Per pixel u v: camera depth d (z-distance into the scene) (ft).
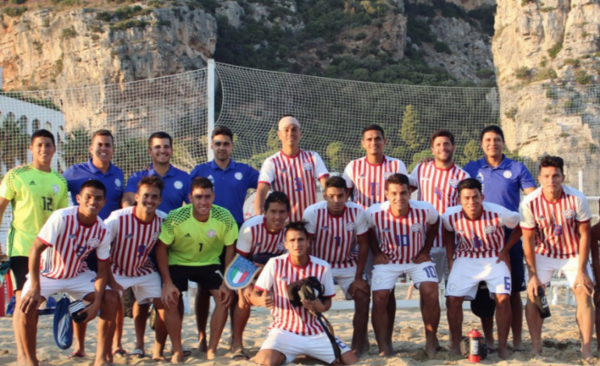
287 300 17.21
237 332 17.88
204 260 18.10
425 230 18.33
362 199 19.71
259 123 43.65
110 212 19.06
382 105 51.80
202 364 16.97
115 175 19.27
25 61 186.50
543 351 18.28
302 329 17.10
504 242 18.30
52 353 19.03
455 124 52.21
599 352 18.25
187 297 26.89
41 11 186.29
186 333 22.94
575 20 136.67
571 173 70.85
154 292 18.02
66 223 16.43
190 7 194.59
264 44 232.32
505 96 61.82
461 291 18.03
